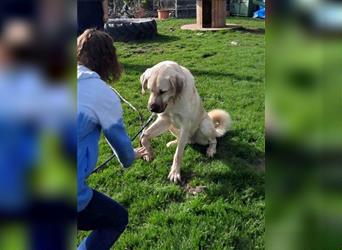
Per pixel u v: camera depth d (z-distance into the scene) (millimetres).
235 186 3748
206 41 11453
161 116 4031
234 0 18078
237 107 5852
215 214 3314
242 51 9938
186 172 4016
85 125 1935
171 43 11242
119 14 18719
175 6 18391
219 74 7828
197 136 4367
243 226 3176
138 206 3453
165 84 3611
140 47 10742
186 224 3197
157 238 3039
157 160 4211
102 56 2146
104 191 3684
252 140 4711
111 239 2311
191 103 3850
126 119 5320
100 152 4379
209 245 2975
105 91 2010
